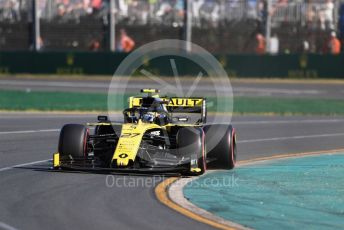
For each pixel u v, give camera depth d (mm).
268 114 103438
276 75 172000
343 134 77750
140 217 33469
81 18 176125
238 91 146000
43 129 74562
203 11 175500
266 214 35094
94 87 149250
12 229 30453
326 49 173375
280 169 51250
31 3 175875
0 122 81375
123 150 44031
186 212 34844
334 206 37500
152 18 175125
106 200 37500
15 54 175500
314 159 57438
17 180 43125
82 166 45938
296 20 175000
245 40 174750
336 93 146250
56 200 37156
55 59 175250
